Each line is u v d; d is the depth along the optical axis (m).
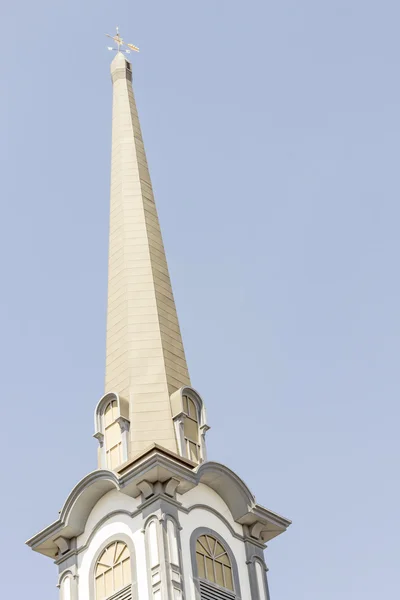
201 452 65.50
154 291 71.00
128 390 66.62
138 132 79.38
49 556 64.94
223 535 63.53
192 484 62.25
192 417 66.38
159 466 61.25
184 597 59.28
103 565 62.16
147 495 62.06
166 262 73.38
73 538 64.06
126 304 70.25
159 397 66.19
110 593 61.06
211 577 61.56
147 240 73.38
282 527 65.38
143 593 59.62
